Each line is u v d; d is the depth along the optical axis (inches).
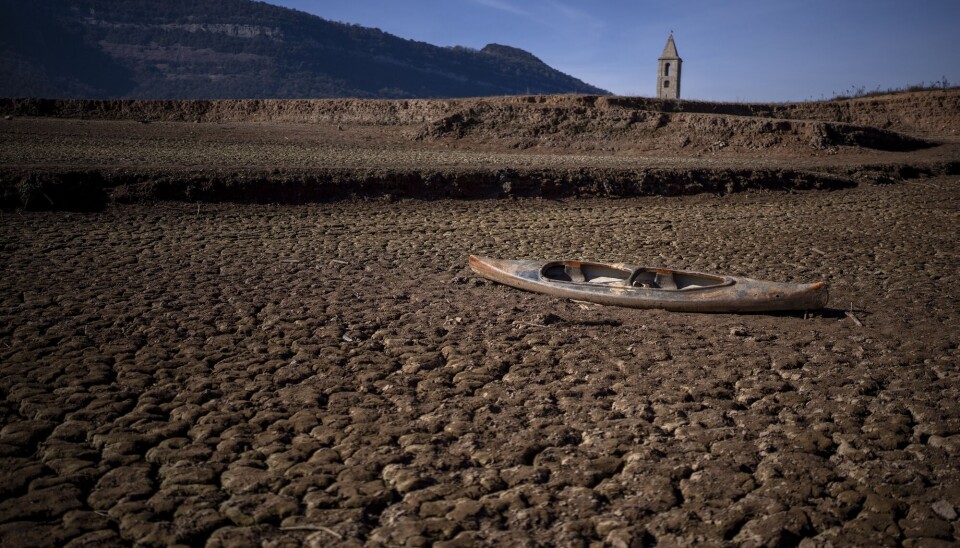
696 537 188.1
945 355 325.1
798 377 297.0
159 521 191.5
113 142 1116.5
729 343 339.0
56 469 217.0
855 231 668.7
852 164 1122.0
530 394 277.6
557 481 213.5
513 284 433.7
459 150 1314.0
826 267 518.0
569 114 1476.4
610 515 196.5
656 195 880.3
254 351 318.7
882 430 247.3
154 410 256.4
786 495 207.2
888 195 930.1
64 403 260.5
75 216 616.7
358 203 744.3
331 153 1106.1
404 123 1638.8
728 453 231.5
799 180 971.3
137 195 669.9
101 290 407.2
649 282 419.8
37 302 379.6
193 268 469.1
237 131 1413.6
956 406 268.7
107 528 188.7
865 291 447.5
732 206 834.8
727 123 1396.4
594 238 625.3
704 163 1113.4
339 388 280.4
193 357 310.0
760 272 503.5
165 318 360.8
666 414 259.4
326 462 223.0
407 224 664.4
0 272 438.9
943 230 672.4
